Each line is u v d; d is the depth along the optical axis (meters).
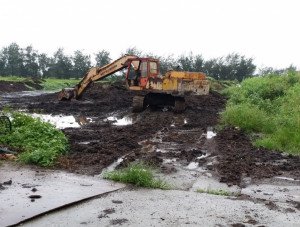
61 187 6.05
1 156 7.60
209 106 20.06
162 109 18.22
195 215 5.11
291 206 5.58
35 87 40.00
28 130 9.00
